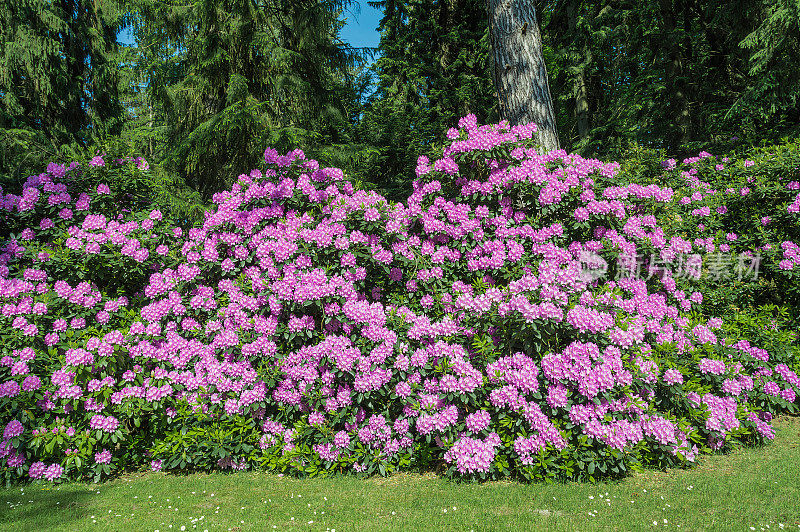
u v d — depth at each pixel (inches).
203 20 393.7
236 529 115.9
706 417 165.3
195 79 386.9
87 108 587.2
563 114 673.0
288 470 168.6
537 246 178.7
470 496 135.1
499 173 187.0
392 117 666.2
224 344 178.9
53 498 144.8
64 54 551.5
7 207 196.7
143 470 176.9
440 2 713.6
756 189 241.9
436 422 153.4
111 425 167.8
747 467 157.9
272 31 430.9
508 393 149.1
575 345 148.6
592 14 555.2
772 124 411.8
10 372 166.9
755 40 357.4
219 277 199.8
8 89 498.0
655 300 180.7
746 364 193.6
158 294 191.3
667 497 131.6
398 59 697.6
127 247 190.2
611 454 145.9
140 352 179.2
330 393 169.0
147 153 484.1
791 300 233.6
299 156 206.2
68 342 174.7
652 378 154.2
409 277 183.9
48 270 191.6
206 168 404.2
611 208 182.1
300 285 172.9
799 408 195.2
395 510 126.4
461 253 187.6
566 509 124.3
